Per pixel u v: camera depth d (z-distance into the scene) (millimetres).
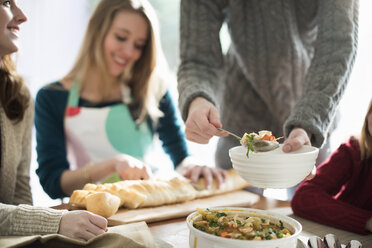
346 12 1300
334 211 1212
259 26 1619
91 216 1007
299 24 1651
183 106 1347
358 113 2975
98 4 2211
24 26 4496
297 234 806
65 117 2205
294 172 904
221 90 1907
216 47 1639
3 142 1502
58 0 4719
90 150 2230
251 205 1472
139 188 1369
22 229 979
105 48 2176
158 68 2340
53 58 4797
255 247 744
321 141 1167
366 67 2945
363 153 1438
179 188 1456
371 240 1094
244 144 1020
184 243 1016
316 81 1245
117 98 2326
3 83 1505
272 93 1706
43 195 3557
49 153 2125
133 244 884
